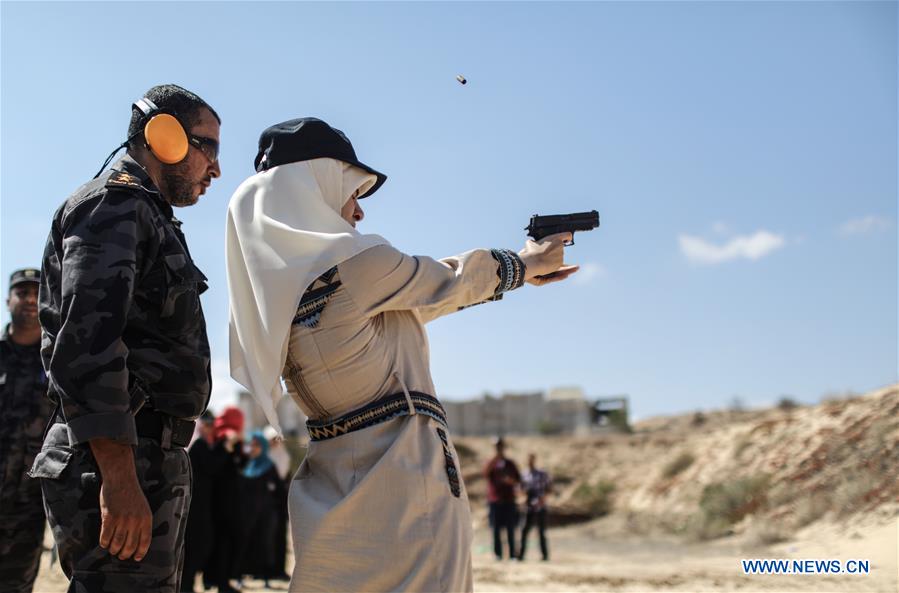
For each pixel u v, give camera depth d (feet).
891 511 52.01
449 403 221.25
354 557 9.68
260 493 33.58
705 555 53.47
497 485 62.13
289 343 10.21
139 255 10.59
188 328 11.05
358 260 10.07
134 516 9.86
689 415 194.18
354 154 11.28
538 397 218.38
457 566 9.88
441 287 10.52
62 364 9.77
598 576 38.01
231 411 33.04
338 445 10.15
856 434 67.67
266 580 36.99
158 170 11.55
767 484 68.64
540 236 11.64
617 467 128.06
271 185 10.51
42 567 31.09
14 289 17.87
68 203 10.78
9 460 16.55
